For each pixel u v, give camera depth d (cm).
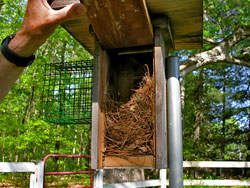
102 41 194
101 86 197
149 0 187
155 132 181
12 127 791
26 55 43
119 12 162
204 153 1177
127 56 223
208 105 1476
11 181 786
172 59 220
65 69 302
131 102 197
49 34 44
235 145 1305
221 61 691
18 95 856
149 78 198
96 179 340
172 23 225
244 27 708
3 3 777
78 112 289
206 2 956
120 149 187
